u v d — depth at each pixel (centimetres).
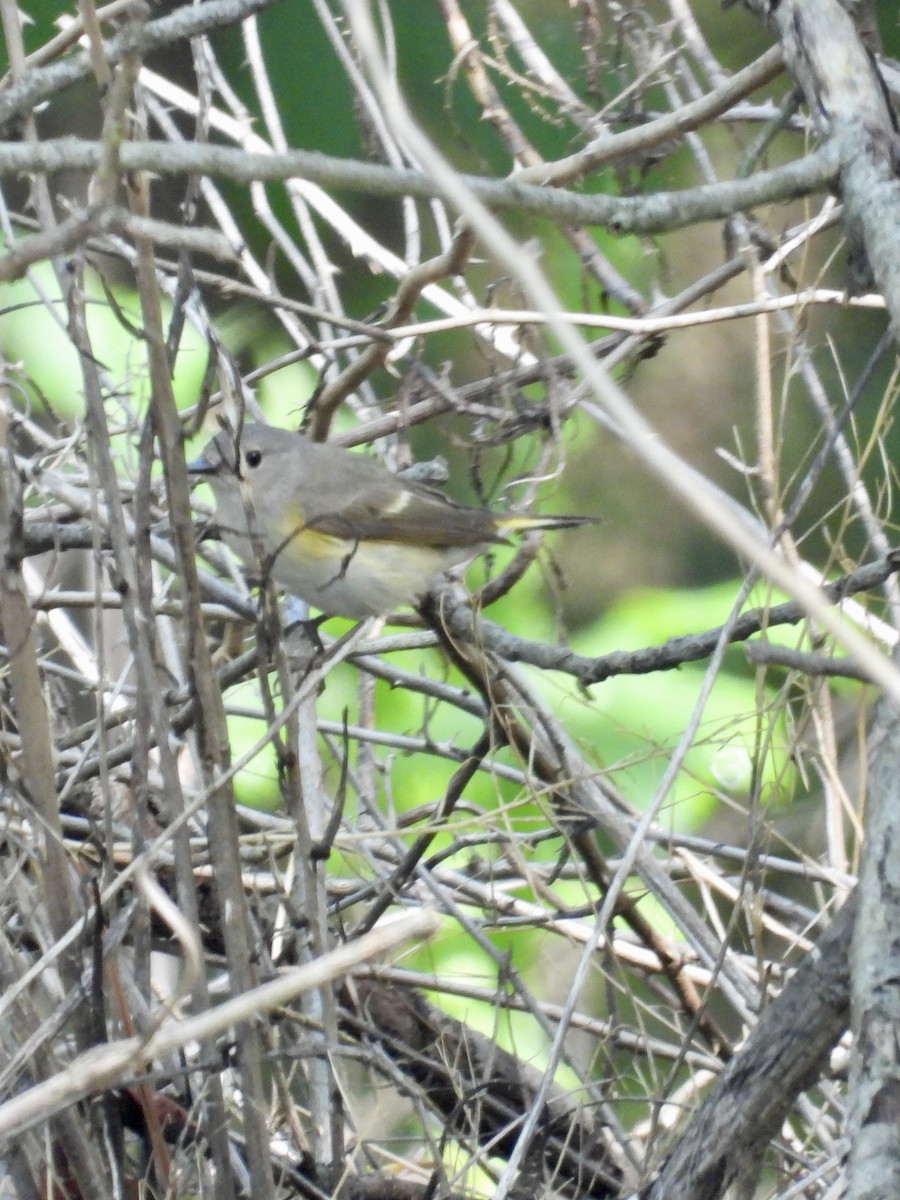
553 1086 762
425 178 491
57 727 802
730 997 710
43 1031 518
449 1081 727
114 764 720
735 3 677
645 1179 618
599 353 825
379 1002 762
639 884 1015
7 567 545
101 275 577
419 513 855
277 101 1344
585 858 744
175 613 745
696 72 1330
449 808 706
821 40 567
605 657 713
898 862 405
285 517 823
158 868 704
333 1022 589
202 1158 575
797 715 945
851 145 534
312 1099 660
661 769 1087
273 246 751
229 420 675
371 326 691
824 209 700
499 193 514
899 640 493
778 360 1280
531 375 784
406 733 936
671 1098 804
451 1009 962
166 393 531
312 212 1350
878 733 438
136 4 462
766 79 657
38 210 560
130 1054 407
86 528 762
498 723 715
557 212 527
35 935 569
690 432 1722
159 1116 617
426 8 1309
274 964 673
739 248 806
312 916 579
